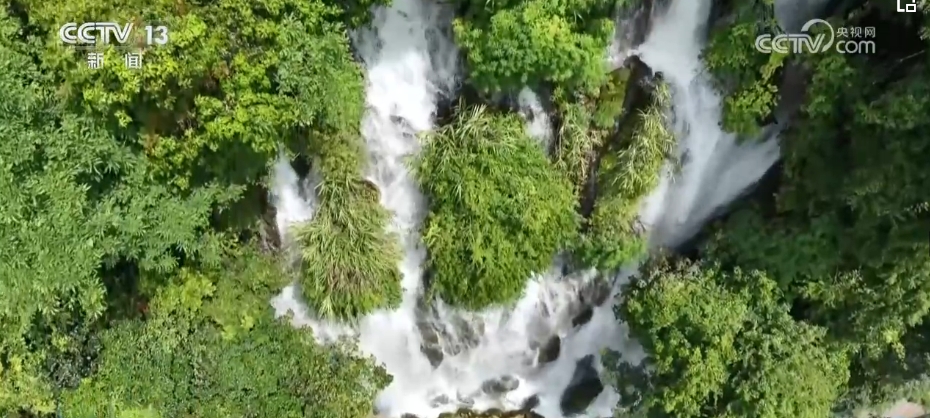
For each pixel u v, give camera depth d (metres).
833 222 11.04
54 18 9.43
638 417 12.27
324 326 13.44
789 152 11.37
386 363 14.13
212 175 11.52
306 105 10.80
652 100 11.73
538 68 10.94
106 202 10.88
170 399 11.65
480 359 14.42
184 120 10.47
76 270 10.66
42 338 12.04
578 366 14.37
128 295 12.48
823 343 11.45
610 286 13.45
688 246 12.85
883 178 9.90
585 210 12.58
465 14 11.38
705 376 10.94
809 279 11.30
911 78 9.59
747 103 11.23
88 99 9.76
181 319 12.23
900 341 11.58
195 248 11.81
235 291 12.71
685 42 11.61
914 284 10.36
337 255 12.36
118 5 9.38
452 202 12.08
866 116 9.83
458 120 11.99
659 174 12.20
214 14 9.77
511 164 11.61
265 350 12.49
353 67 11.58
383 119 12.56
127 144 10.59
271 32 10.07
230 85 10.19
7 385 11.95
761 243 11.59
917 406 13.05
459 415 14.76
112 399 11.55
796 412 10.76
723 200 12.49
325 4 10.71
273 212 13.02
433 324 13.90
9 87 9.73
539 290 13.61
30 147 10.12
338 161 12.01
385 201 13.04
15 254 10.58
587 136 11.95
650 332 11.81
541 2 10.53
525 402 14.77
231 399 11.80
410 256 13.37
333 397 12.34
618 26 11.41
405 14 11.76
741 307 11.35
